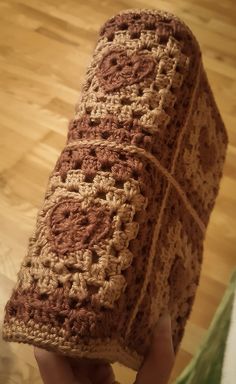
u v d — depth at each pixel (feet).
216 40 4.73
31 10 4.85
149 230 1.71
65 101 4.12
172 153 1.89
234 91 4.29
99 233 1.54
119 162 1.69
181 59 1.98
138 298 1.62
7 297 3.08
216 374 1.47
